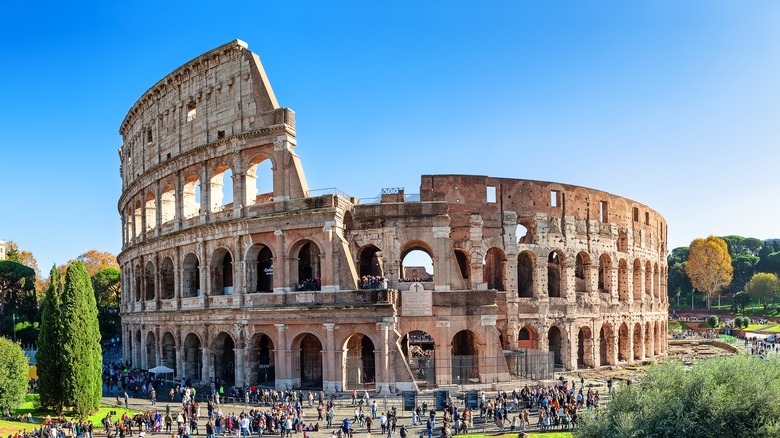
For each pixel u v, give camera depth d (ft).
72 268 204.85
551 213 289.74
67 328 199.00
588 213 305.12
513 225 278.26
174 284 280.31
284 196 243.40
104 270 517.14
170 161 280.72
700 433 127.13
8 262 458.91
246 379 241.76
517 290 277.03
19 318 435.53
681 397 136.67
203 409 214.90
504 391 218.79
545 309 280.10
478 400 201.87
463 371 246.68
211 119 268.21
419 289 243.19
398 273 247.91
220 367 258.37
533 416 202.18
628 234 330.13
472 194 275.80
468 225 272.92
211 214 263.90
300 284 256.73
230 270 276.00
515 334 272.72
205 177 266.16
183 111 282.36
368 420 179.32
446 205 249.96
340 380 228.63
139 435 170.50
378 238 250.57
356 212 253.24
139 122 321.52
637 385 158.51
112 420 192.44
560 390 213.66
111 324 477.77
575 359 288.10
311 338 255.29
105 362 376.89
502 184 281.33
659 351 368.68
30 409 208.74
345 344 232.94
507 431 180.75
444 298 243.60
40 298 532.32
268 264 268.62
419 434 178.60
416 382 247.09
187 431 184.03
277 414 186.50
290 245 240.32
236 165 254.68
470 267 271.08
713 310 648.79
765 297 634.02
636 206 344.28
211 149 263.08
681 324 562.66
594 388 246.27
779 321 575.79
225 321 250.37
